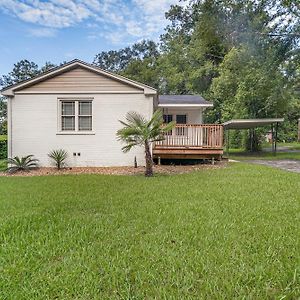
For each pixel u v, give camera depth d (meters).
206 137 11.87
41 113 10.77
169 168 10.55
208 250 2.83
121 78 10.67
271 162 13.28
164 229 3.49
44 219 3.94
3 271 2.39
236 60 17.38
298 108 22.95
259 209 4.45
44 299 2.01
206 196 5.41
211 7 15.05
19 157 10.76
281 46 14.74
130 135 8.66
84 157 10.96
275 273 2.33
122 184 6.94
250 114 20.12
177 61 30.19
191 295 2.04
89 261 2.59
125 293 2.06
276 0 14.03
